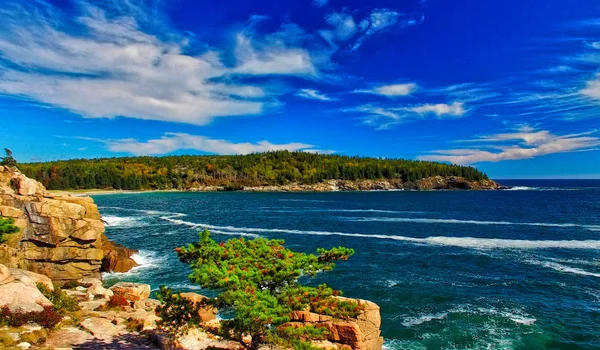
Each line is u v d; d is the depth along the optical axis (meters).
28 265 28.64
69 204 31.30
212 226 68.06
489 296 28.16
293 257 12.77
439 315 24.55
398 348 20.19
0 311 14.93
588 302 26.73
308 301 11.90
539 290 29.44
